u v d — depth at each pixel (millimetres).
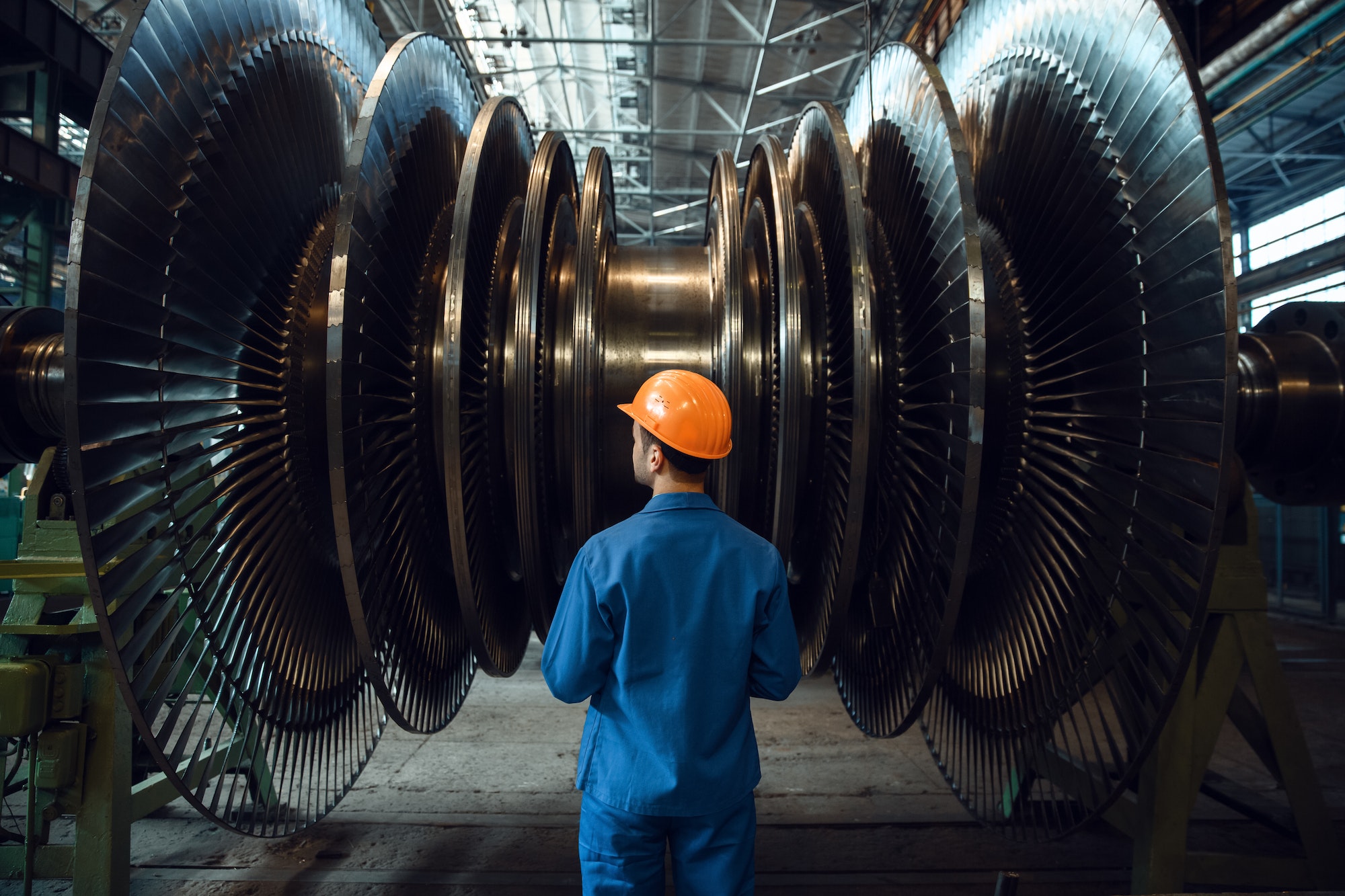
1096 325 2451
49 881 2727
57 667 2393
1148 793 2600
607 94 11680
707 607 1632
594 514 2771
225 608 2338
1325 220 12016
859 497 2389
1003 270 2871
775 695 1729
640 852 1639
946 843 3064
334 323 2137
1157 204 2170
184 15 2117
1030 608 2707
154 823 3145
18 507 7863
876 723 2912
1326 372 2895
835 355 2902
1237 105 9727
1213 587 2633
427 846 2984
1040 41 2695
